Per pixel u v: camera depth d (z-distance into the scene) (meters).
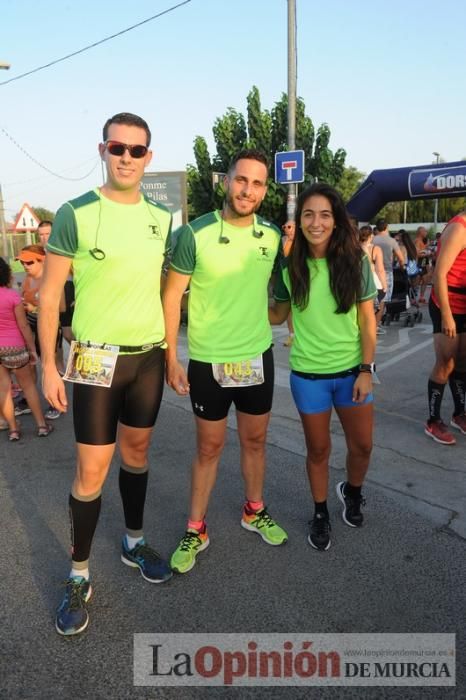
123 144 2.12
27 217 14.41
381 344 8.02
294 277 2.64
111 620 2.38
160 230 2.32
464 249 3.88
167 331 2.58
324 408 2.77
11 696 1.99
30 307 5.38
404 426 4.58
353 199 10.42
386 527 3.08
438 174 9.64
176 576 2.68
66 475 3.95
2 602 2.52
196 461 2.79
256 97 14.17
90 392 2.28
